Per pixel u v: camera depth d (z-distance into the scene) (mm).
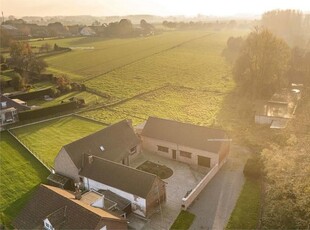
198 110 73000
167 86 94688
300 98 72438
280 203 28906
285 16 181125
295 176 30172
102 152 45469
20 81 89812
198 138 48156
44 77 102438
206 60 133750
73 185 43312
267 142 52500
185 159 49219
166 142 50094
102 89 92125
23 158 50812
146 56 143375
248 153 51406
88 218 29906
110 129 49031
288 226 27312
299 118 55781
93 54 150000
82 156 43312
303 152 33562
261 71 76688
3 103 68625
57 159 43969
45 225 31312
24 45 117000
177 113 71375
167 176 45500
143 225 35562
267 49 74625
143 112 72500
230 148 53156
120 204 36938
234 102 77812
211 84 95750
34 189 42062
